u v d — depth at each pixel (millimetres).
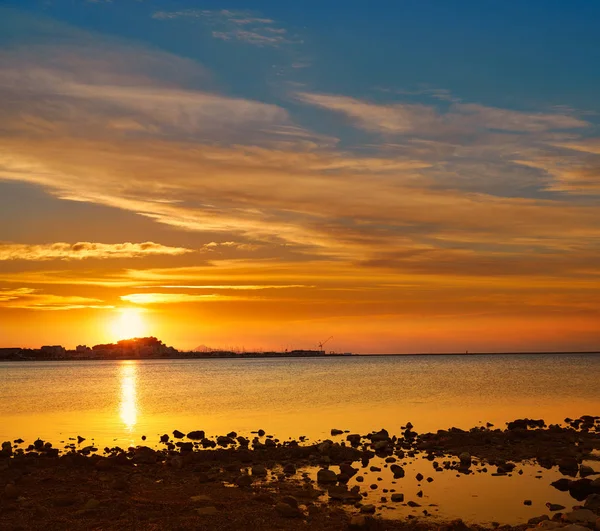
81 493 24906
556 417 52750
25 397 80562
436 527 20766
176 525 20812
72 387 103938
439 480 28047
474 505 23812
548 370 161250
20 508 22672
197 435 42281
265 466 31438
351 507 23422
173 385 108375
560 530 18969
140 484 26922
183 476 28812
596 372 145625
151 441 40594
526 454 34062
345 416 54375
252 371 193750
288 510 22047
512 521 21859
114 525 20766
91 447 36594
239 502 23797
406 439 39438
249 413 58000
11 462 30984
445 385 97000
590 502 23422
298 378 132875
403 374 145125
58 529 20359
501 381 107000
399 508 23328
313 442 39531
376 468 30453
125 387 103188
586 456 33656
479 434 39500
